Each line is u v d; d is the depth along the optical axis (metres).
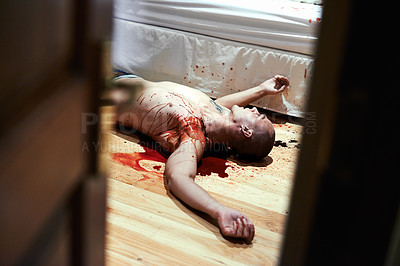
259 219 1.84
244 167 2.32
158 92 2.36
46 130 0.45
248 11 2.82
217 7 2.87
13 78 0.39
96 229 0.66
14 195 0.41
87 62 0.52
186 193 1.81
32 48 0.41
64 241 0.56
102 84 0.56
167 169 1.98
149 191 1.93
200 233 1.68
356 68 0.40
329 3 0.40
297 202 0.49
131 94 0.63
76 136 0.52
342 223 0.46
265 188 2.11
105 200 0.68
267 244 1.68
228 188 2.07
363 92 0.41
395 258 0.46
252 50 2.91
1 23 0.37
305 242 0.49
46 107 0.44
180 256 1.54
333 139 0.43
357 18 0.39
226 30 2.91
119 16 3.13
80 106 0.51
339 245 0.48
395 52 0.39
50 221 0.51
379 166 0.42
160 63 3.14
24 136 0.41
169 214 1.78
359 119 0.42
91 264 0.67
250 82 3.00
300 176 0.47
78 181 0.56
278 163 2.41
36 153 0.44
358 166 0.43
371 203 0.44
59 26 0.45
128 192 1.89
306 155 0.46
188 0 2.91
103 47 0.54
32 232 0.47
